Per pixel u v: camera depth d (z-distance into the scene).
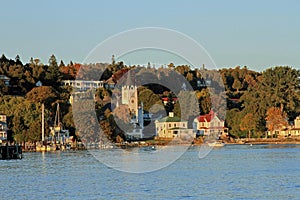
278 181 150.00
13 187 143.88
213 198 125.25
